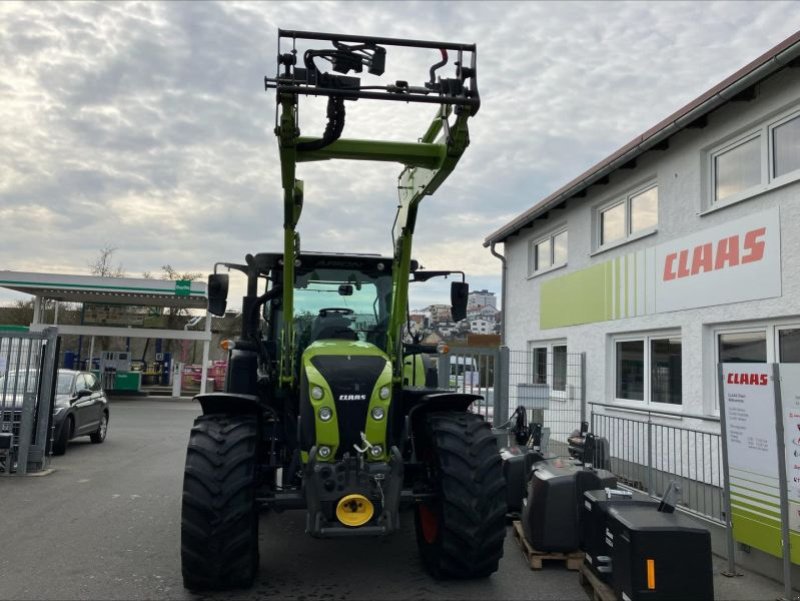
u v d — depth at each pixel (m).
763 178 6.75
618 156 8.49
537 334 12.30
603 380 9.77
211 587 4.25
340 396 4.25
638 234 8.95
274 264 5.74
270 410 4.90
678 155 8.12
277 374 5.13
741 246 6.98
